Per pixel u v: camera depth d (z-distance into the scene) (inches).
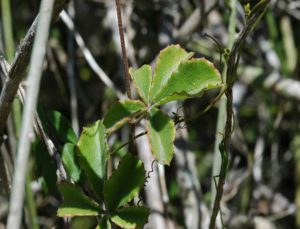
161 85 15.8
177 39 31.5
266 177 38.9
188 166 29.6
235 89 35.5
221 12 34.7
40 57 13.0
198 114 16.7
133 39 32.8
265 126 37.1
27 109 12.6
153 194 25.9
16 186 12.1
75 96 32.3
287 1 33.9
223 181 17.0
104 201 15.7
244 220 32.9
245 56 36.9
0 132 18.6
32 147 19.7
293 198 39.4
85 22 36.8
